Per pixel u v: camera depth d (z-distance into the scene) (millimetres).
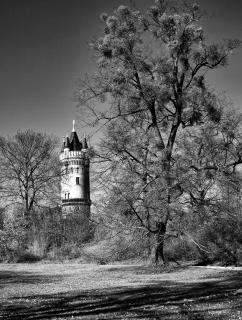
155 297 15445
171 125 30891
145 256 33312
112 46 29344
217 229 31531
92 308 13344
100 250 37250
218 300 13859
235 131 31094
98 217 32031
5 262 42156
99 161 30422
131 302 14422
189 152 30438
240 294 15133
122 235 31453
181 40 29391
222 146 30938
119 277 24656
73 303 14570
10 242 44562
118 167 29891
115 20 30094
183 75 30672
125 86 29828
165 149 28422
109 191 30016
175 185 28094
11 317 12000
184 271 27453
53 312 12734
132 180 29391
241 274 23844
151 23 30562
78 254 42531
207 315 11047
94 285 20453
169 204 27859
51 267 33812
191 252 34062
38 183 59812
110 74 29938
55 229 47656
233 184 30484
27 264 39031
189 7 30344
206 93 30156
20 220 47750
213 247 32500
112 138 29797
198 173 29453
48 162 61312
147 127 31234
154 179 28750
